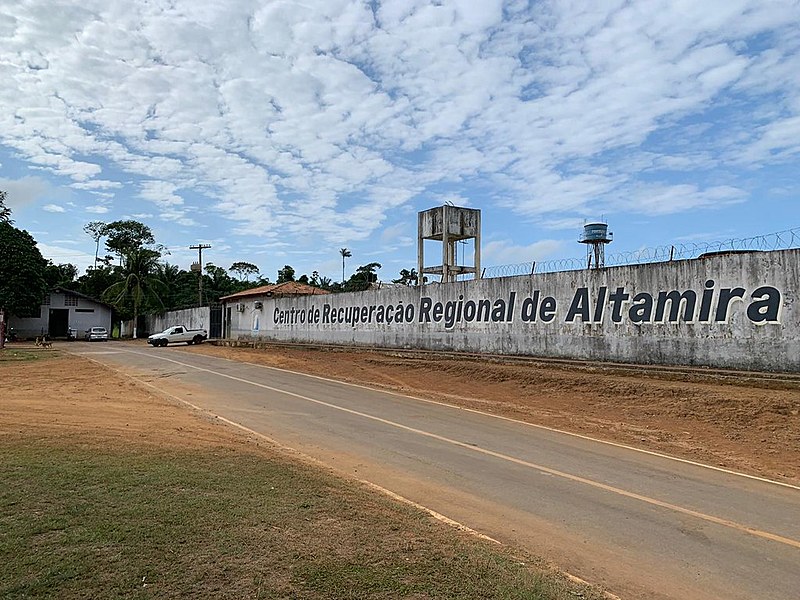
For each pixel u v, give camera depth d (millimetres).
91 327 62719
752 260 14836
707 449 11008
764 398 12938
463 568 4594
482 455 9922
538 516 6816
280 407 14641
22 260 52750
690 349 15984
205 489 6184
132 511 5309
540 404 15695
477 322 22844
